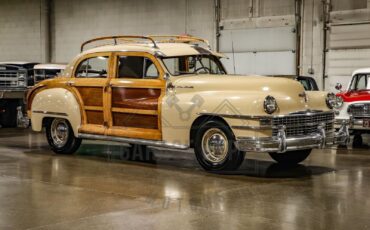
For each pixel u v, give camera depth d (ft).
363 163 28.32
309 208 17.97
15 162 27.61
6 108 48.34
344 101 35.53
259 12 58.23
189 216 16.79
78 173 24.44
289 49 56.59
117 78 27.27
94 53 28.71
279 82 24.07
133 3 66.80
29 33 76.23
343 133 25.81
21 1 76.64
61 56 73.87
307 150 26.96
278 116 22.75
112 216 16.72
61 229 15.34
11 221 16.21
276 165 27.20
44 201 18.80
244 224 15.93
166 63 26.16
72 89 29.30
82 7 71.31
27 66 55.88
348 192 20.58
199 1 61.93
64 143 30.19
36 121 31.07
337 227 15.69
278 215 17.02
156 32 65.26
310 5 55.16
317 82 55.21
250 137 22.75
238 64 60.08
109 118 27.53
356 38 52.70
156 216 16.76
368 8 51.83
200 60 27.71
